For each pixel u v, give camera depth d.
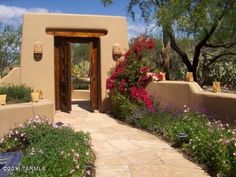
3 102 9.04
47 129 8.11
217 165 7.04
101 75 13.80
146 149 8.83
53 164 6.09
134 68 12.73
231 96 8.74
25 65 13.26
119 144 9.30
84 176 6.50
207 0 15.90
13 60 27.58
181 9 15.96
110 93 13.31
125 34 13.98
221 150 7.07
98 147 9.03
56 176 5.99
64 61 13.66
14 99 10.05
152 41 13.22
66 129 8.34
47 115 9.66
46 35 13.39
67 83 13.61
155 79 12.63
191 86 10.48
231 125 8.61
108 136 10.16
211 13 16.42
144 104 12.20
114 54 13.81
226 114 8.89
